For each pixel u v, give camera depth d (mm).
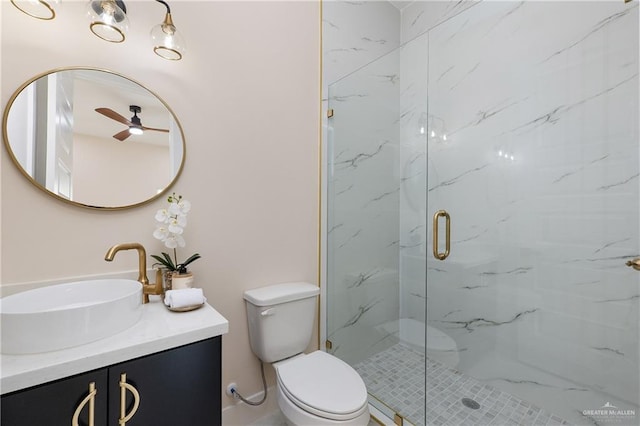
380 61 2182
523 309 1695
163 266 1299
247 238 1606
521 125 1688
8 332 721
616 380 1402
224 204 1518
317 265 1925
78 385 725
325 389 1190
